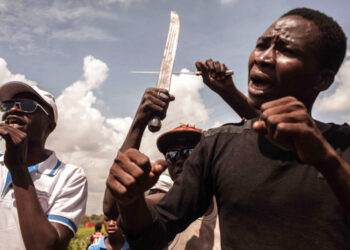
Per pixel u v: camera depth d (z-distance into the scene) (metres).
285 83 1.31
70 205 2.56
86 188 2.78
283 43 1.31
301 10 1.38
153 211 1.35
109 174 1.02
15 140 2.31
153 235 1.27
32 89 2.67
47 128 2.86
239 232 1.29
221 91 2.26
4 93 2.65
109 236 5.41
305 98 1.36
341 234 1.17
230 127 1.50
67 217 2.51
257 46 1.41
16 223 2.44
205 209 1.53
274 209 1.24
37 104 2.67
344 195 1.02
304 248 1.18
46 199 2.50
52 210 2.50
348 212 1.06
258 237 1.25
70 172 2.70
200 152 1.51
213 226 2.29
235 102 2.27
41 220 2.27
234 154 1.39
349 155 1.25
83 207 2.69
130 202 1.04
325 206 1.19
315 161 0.98
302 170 1.24
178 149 2.84
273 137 0.97
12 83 2.63
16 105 2.62
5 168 2.65
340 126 1.36
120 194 0.99
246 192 1.30
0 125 2.34
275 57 1.32
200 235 2.31
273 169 1.27
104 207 2.47
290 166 1.26
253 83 1.37
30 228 2.22
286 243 1.20
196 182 1.46
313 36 1.31
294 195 1.22
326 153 0.97
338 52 1.38
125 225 1.21
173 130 2.85
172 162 2.86
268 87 1.32
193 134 2.81
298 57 1.30
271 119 0.95
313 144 0.95
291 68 1.29
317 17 1.35
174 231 1.42
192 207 1.45
